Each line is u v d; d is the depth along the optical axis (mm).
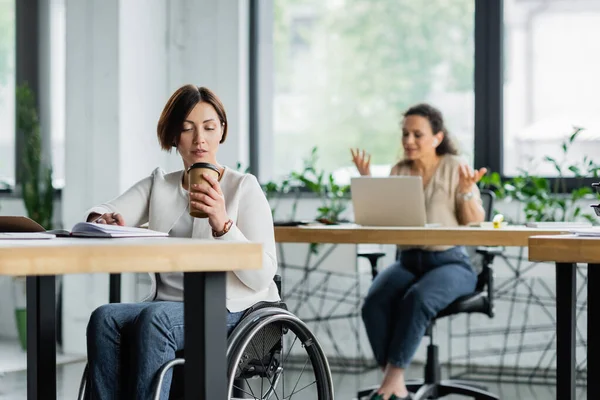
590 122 5605
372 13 6137
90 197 5914
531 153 5742
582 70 5633
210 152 2816
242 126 6297
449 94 5957
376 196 4109
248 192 2730
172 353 2428
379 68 6133
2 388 4957
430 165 4551
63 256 1701
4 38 7020
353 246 5453
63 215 6004
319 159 6273
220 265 1843
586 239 2123
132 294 6043
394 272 4449
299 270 6004
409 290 4227
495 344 5648
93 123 5902
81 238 2115
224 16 6258
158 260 1776
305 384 5145
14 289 6848
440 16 5969
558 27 5684
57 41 6934
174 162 6301
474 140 5859
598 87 5605
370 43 6152
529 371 5566
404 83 6070
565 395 2240
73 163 5961
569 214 5492
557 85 5688
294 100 6332
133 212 2912
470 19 5891
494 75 5797
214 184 2352
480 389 4434
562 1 5668
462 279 4250
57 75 6930
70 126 5961
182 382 2506
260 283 2596
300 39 6316
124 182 5887
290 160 6344
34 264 1675
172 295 2729
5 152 7016
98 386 2504
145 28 6090
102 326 2525
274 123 6375
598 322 2189
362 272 5754
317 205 6062
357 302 5891
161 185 2889
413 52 6043
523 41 5766
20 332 6262
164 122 2826
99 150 5891
